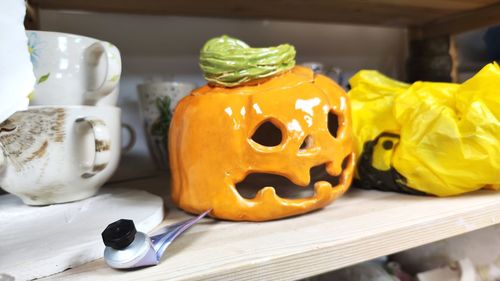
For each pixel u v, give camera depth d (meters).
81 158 0.38
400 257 0.56
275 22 0.75
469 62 0.74
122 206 0.39
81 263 0.28
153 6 0.60
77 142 0.37
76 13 0.61
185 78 0.69
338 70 0.67
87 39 0.41
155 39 0.66
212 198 0.36
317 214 0.37
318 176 0.45
